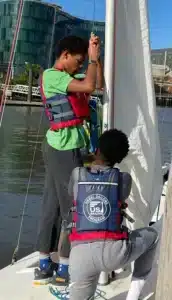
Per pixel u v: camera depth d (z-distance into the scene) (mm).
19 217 14789
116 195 3047
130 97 3953
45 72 3668
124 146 3174
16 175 23031
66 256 3857
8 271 4270
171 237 2465
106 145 3145
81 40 3621
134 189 4051
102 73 3773
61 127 3602
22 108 68062
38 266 4191
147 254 3287
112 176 3080
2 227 13508
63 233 3826
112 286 3936
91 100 3859
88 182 3066
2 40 55438
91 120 3820
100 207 3006
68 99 3576
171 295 2441
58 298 3742
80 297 3049
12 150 31797
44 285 3943
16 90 70438
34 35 70562
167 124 25375
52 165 3691
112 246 2969
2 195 18234
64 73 3582
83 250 2984
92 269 2992
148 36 3957
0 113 4375
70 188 3180
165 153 16484
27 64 71375
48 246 3951
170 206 2490
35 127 45969
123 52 3889
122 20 3842
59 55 3652
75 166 3627
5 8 55250
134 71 3953
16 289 3904
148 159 4043
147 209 4090
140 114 4004
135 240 3121
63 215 3777
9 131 41938
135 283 3355
